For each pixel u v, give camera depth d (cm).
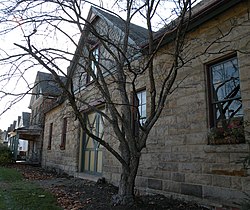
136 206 489
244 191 436
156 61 707
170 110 627
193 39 593
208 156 512
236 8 505
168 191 598
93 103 1000
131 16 596
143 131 512
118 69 584
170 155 607
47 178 1048
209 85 550
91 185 823
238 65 485
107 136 909
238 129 461
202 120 541
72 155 1193
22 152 2752
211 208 490
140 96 765
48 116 1709
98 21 1011
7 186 799
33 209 515
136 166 514
